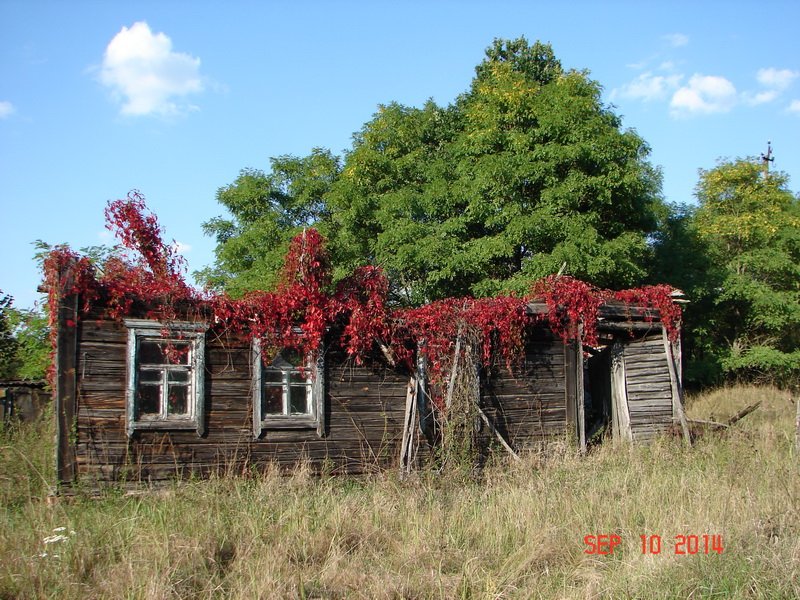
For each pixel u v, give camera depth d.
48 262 10.71
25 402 17.05
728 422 15.55
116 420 10.88
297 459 11.90
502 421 13.62
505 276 22.73
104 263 11.93
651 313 15.15
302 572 7.37
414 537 8.31
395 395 12.70
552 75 32.16
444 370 12.85
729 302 28.36
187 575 7.09
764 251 28.08
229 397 11.58
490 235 22.78
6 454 11.30
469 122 25.81
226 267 26.23
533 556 7.76
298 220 26.84
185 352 11.41
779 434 14.45
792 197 31.95
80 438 10.66
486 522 8.80
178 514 8.80
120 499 10.14
